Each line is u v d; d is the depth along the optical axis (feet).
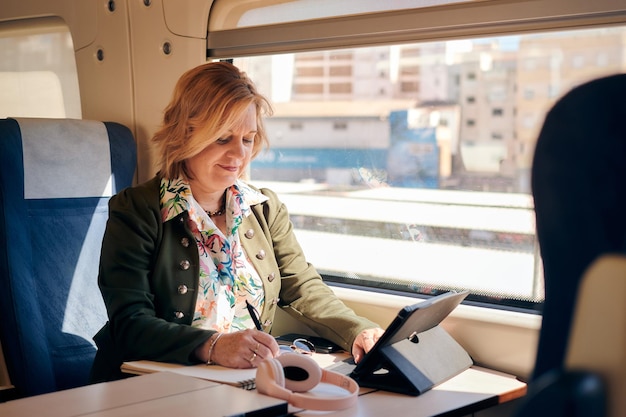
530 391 3.35
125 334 6.70
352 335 7.29
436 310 6.50
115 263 6.99
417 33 7.45
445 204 7.88
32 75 10.77
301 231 9.01
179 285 7.11
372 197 8.39
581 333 3.26
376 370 6.42
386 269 8.34
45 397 5.11
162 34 9.20
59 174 8.29
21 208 7.93
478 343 7.29
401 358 6.20
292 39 8.34
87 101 9.96
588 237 3.28
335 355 7.34
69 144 8.40
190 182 7.38
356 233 8.56
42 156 8.15
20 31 10.67
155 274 7.07
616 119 3.28
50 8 10.14
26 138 8.05
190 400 5.04
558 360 3.31
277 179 9.13
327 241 8.79
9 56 10.93
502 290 7.52
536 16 6.72
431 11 7.33
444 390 6.24
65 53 10.43
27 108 10.89
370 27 7.75
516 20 6.83
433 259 7.99
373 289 8.36
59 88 10.58
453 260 7.86
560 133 3.39
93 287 8.50
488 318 7.24
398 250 8.25
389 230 8.30
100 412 4.78
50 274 8.11
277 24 8.45
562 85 6.99
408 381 6.03
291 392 5.50
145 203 7.14
